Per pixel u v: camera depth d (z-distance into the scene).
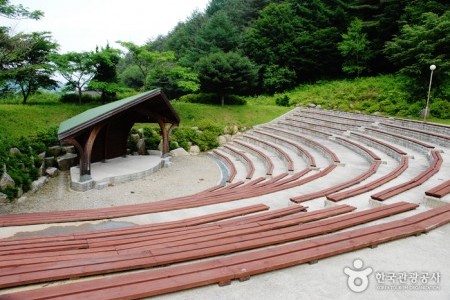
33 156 15.08
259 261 3.90
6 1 15.75
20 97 24.56
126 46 24.67
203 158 21.56
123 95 26.75
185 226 6.65
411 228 5.09
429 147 15.05
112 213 8.12
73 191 13.53
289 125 25.94
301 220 6.23
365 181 10.72
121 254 4.39
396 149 15.53
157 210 8.23
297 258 3.99
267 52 38.44
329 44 36.09
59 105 22.78
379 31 33.22
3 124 17.09
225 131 25.73
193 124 25.27
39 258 4.37
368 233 4.86
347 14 37.19
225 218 7.19
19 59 18.59
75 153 17.84
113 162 18.00
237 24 55.06
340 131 22.06
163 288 3.25
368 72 34.91
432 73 20.25
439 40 21.34
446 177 10.08
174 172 17.56
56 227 7.29
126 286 3.25
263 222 6.09
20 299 2.94
